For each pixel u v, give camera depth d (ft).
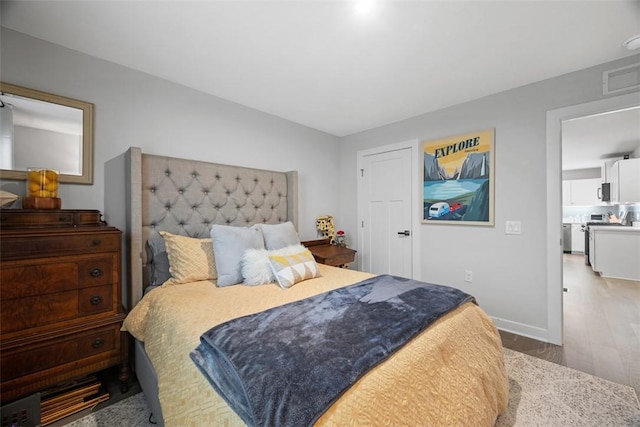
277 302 4.95
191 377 3.36
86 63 6.14
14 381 4.27
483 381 4.07
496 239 8.41
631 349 7.12
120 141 6.59
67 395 4.89
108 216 6.39
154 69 6.85
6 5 4.65
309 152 11.30
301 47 5.97
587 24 5.21
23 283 4.37
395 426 2.61
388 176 11.11
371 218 11.69
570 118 7.16
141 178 6.49
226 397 2.73
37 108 5.57
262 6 4.77
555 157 7.37
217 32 5.45
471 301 5.27
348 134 12.41
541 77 7.38
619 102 6.48
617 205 19.81
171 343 3.99
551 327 7.46
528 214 7.83
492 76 7.31
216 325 3.90
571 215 23.34
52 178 5.29
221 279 6.03
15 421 4.22
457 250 9.26
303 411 2.29
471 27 5.32
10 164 5.29
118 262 5.34
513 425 4.58
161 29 5.35
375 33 5.51
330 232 11.48
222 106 8.52
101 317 5.12
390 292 5.21
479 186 8.70
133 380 5.83
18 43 5.36
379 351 3.13
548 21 5.13
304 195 11.11
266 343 3.20
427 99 8.75
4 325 4.22
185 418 3.25
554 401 5.15
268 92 8.17
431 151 9.80
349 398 2.52
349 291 5.32
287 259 6.46
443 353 3.69
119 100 6.59
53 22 5.12
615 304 10.59
